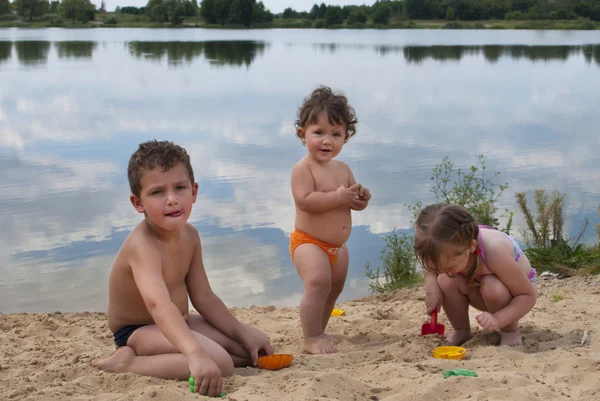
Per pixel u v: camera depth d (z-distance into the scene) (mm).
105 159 11148
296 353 4246
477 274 4043
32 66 27562
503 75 24812
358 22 84938
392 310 5422
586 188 9219
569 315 4883
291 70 26844
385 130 13789
